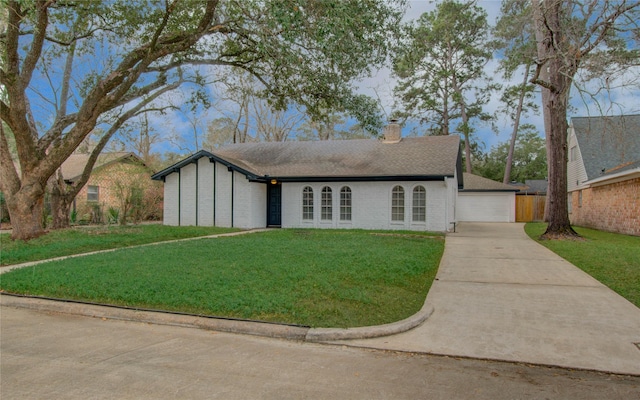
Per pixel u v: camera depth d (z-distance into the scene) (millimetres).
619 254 10000
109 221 20766
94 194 23812
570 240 13844
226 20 12727
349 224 18750
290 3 9320
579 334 4812
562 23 8398
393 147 20516
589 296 6523
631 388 3490
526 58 10523
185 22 13039
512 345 4500
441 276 8156
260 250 10109
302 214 19453
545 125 21312
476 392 3391
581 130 21734
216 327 5066
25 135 12258
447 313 5699
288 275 7133
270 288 6320
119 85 13414
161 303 5711
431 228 17594
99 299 5992
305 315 5258
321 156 20891
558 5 8219
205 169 19297
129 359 4062
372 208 18422
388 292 6543
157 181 22453
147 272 7355
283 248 10516
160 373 3721
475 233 17172
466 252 11430
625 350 4320
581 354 4230
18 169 25000
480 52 25141
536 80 13727
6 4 10164
